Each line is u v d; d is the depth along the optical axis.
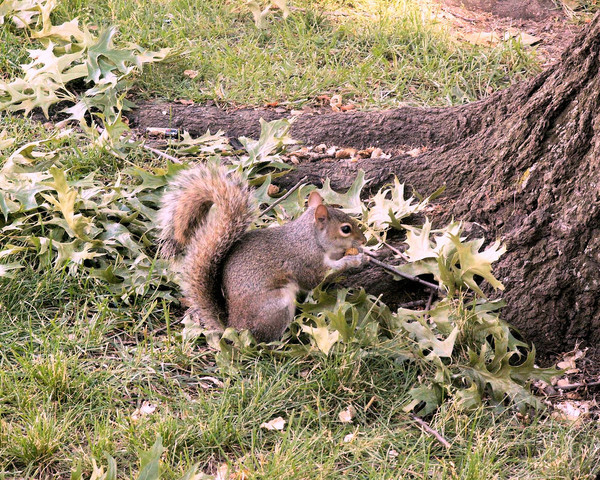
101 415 4.54
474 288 5.26
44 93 7.64
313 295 5.34
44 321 5.36
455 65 8.89
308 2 10.05
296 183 6.88
